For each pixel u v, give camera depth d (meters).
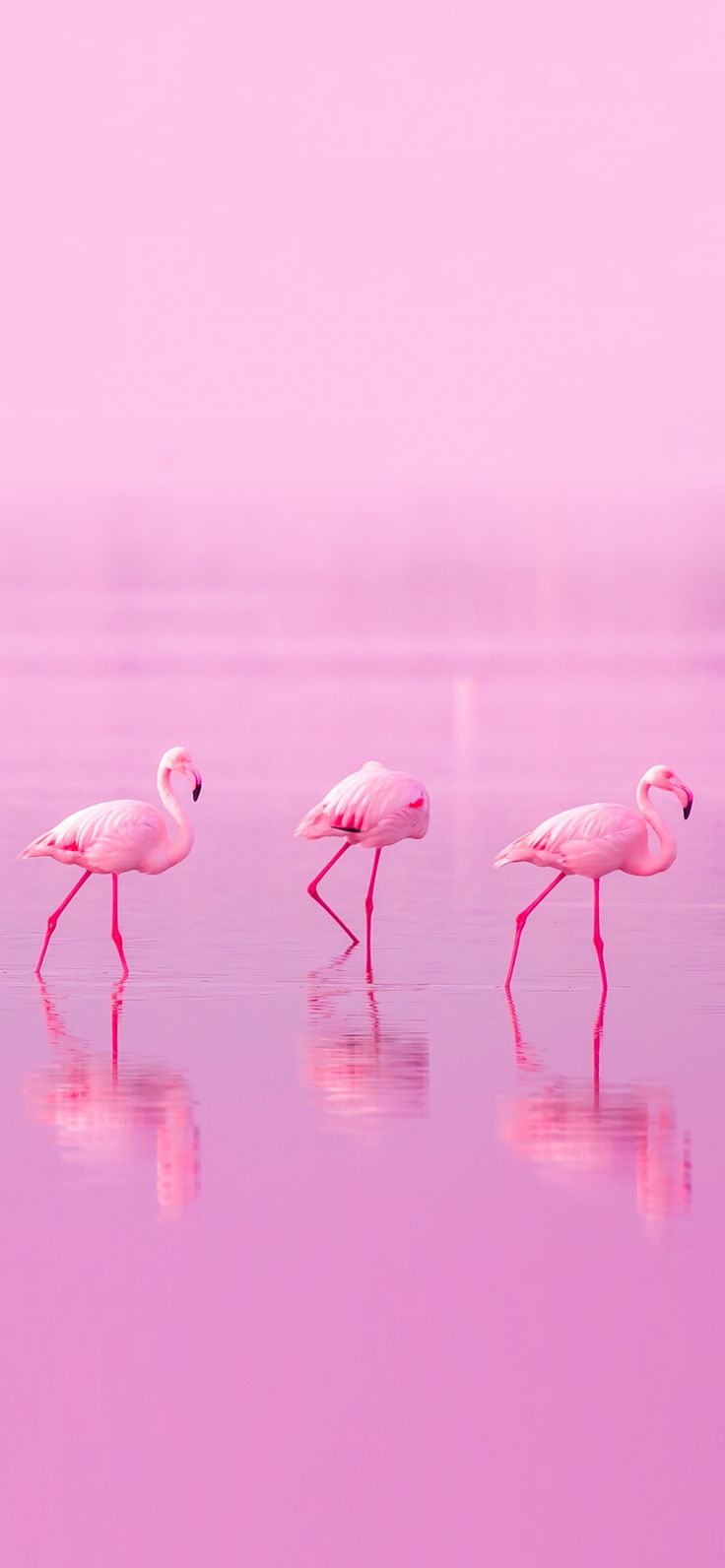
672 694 33.31
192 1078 12.33
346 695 33.38
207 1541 7.11
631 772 25.41
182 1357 8.30
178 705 32.12
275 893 18.50
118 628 44.12
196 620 45.94
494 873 19.48
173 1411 7.91
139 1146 10.88
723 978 15.10
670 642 41.19
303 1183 10.28
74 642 41.50
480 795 23.80
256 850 20.59
